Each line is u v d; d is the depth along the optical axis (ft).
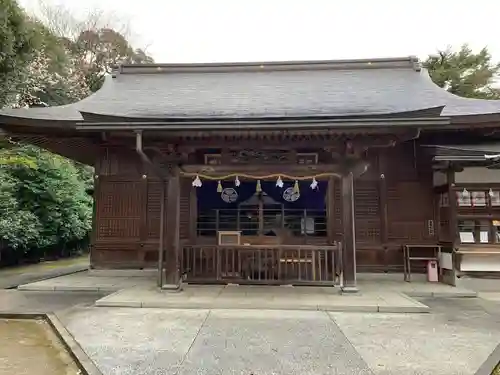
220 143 23.54
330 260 27.91
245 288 25.08
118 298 21.89
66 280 29.27
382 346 14.24
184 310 20.03
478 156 24.59
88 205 54.90
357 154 22.93
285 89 32.94
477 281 26.37
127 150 32.53
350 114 20.21
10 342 15.55
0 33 29.17
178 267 24.58
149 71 38.83
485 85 72.90
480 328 16.76
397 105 26.99
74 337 15.34
